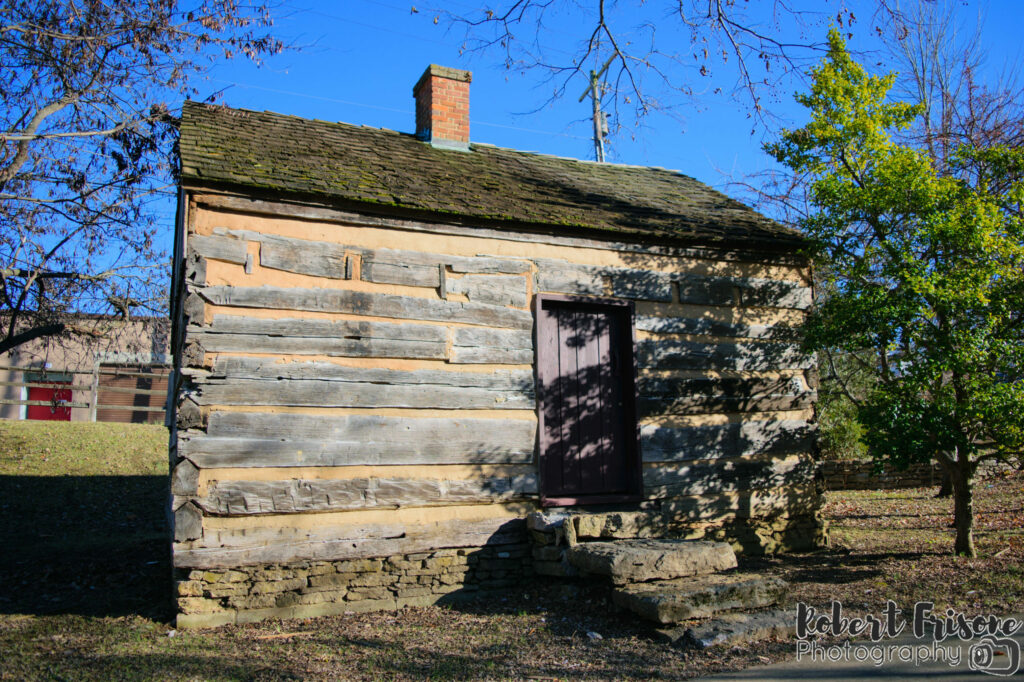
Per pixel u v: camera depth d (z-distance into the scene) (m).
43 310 10.43
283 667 4.45
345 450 5.99
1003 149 6.50
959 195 6.50
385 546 6.04
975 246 6.18
